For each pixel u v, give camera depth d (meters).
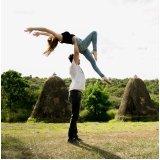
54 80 18.80
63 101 18.20
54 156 5.82
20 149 6.34
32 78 39.94
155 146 6.73
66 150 6.27
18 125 13.24
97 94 25.06
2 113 22.70
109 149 6.41
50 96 18.19
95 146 6.69
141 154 6.04
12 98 26.25
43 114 17.83
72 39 6.48
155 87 35.09
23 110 24.06
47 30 6.37
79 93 7.05
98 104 24.77
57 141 7.30
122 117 18.42
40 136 8.22
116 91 35.66
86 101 25.11
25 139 7.57
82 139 7.70
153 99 25.84
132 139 7.68
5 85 26.39
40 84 36.22
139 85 19.30
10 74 26.70
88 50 6.68
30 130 10.56
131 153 6.10
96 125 13.59
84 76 7.11
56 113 17.77
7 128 11.31
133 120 18.20
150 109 18.70
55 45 6.94
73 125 7.12
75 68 6.99
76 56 6.37
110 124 14.45
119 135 8.54
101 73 6.45
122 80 41.03
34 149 6.36
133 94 18.97
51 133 9.20
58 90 18.44
